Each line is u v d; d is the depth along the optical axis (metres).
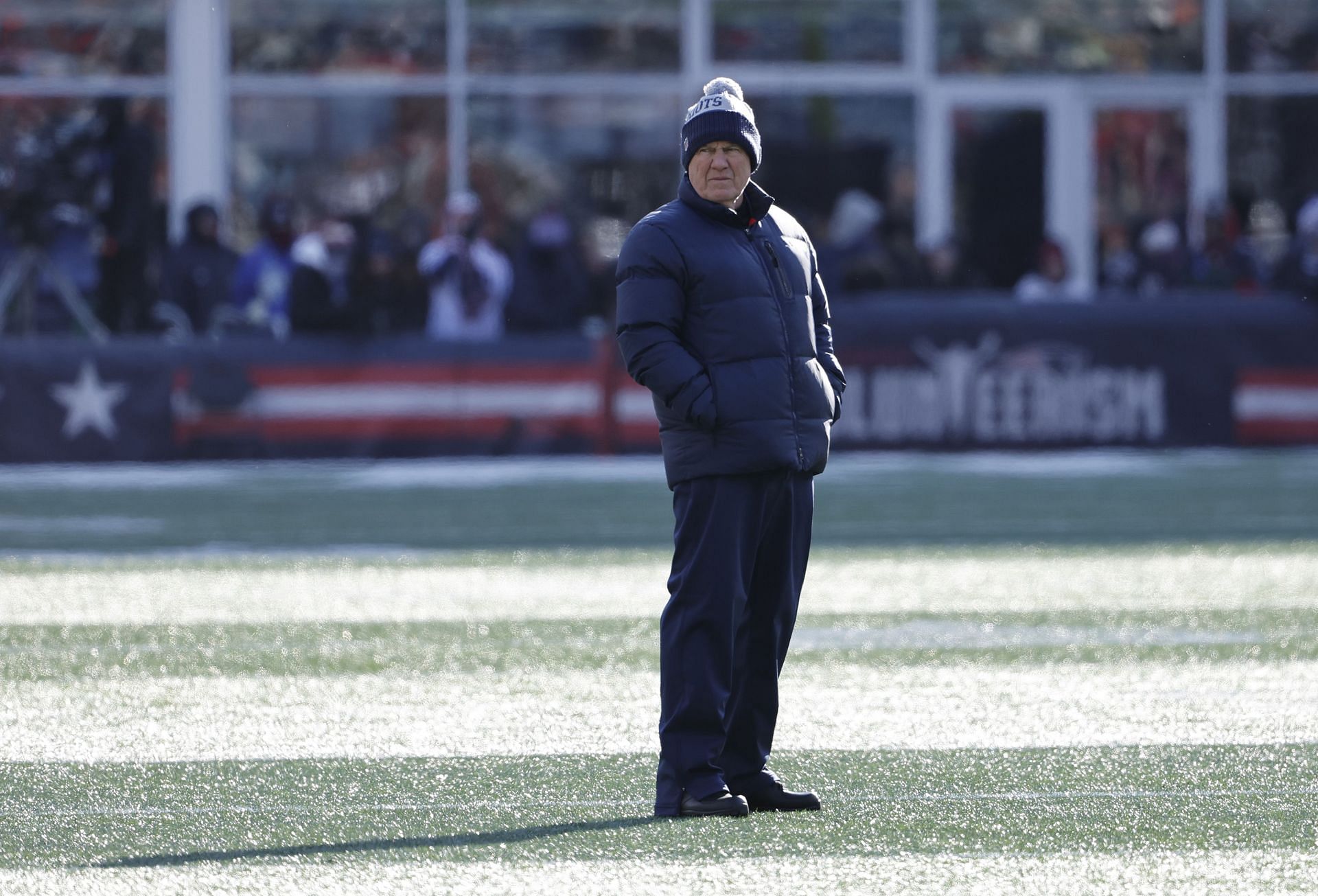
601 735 21.77
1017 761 20.38
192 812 18.38
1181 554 37.38
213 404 54.69
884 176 78.56
